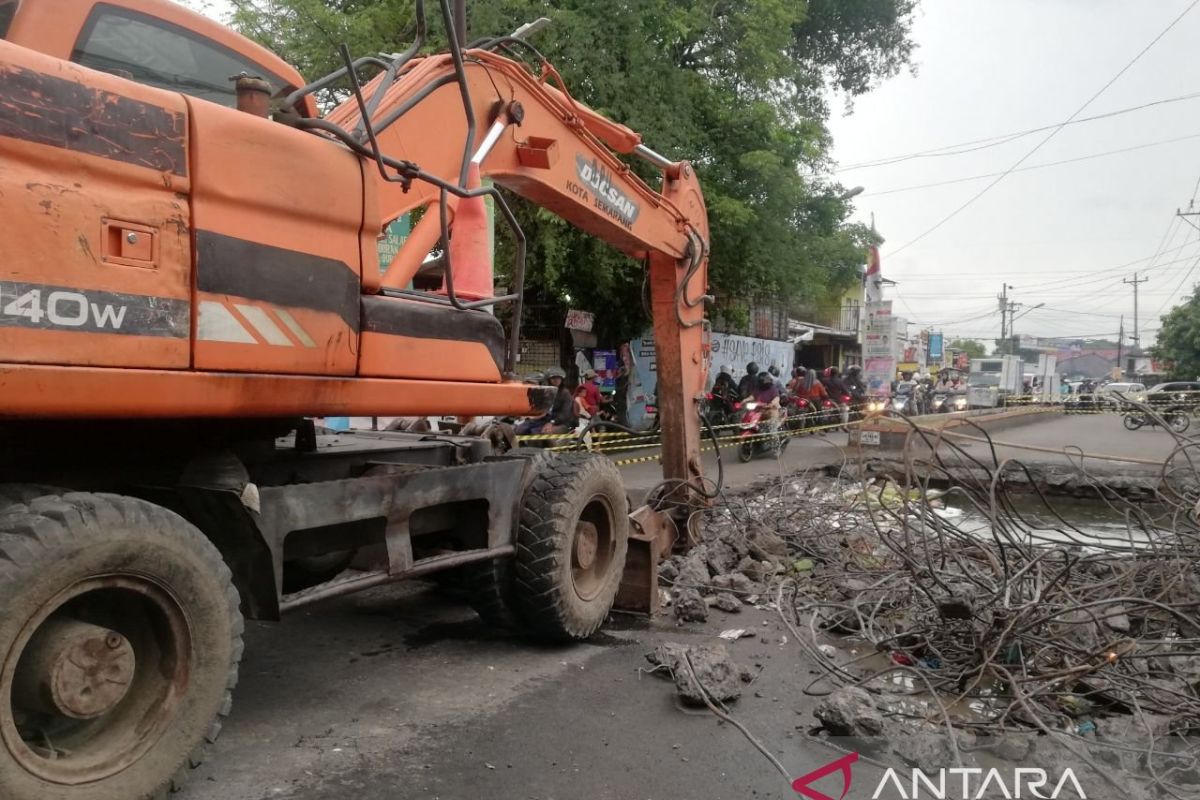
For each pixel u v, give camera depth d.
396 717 3.93
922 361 52.97
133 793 2.76
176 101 2.86
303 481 4.29
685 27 13.62
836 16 20.47
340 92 11.73
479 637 5.16
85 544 2.57
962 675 4.39
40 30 3.24
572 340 17.06
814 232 18.38
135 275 2.72
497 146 4.89
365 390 3.55
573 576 5.10
